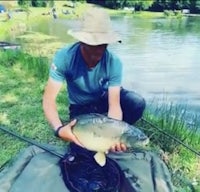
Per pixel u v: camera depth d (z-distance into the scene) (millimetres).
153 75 8492
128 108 3502
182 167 3865
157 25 17781
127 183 3121
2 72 6754
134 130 2590
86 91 3135
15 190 3057
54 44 12391
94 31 2775
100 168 3121
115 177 3094
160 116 4828
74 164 3162
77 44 3045
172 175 3660
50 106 3018
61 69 3008
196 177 3738
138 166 3342
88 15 2818
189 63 9711
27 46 11781
